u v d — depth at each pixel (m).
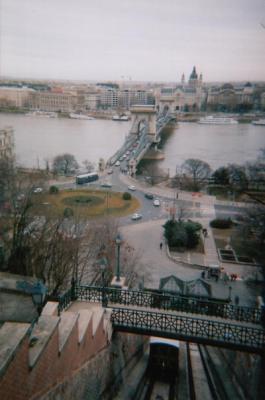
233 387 19.11
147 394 18.47
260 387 15.15
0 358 8.02
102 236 49.34
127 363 20.03
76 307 17.66
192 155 145.38
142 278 44.75
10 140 97.12
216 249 59.38
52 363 10.38
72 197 85.12
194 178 97.75
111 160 127.38
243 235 60.41
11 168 56.75
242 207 77.25
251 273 49.25
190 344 26.98
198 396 18.09
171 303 18.27
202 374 21.06
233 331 16.20
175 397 18.08
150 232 66.31
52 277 32.19
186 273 51.09
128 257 52.09
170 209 76.81
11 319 10.17
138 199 87.56
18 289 11.09
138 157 125.75
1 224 37.97
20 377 8.55
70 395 11.88
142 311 17.05
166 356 20.69
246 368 17.44
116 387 17.61
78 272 39.97
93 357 14.34
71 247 37.28
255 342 15.73
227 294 43.56
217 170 102.44
